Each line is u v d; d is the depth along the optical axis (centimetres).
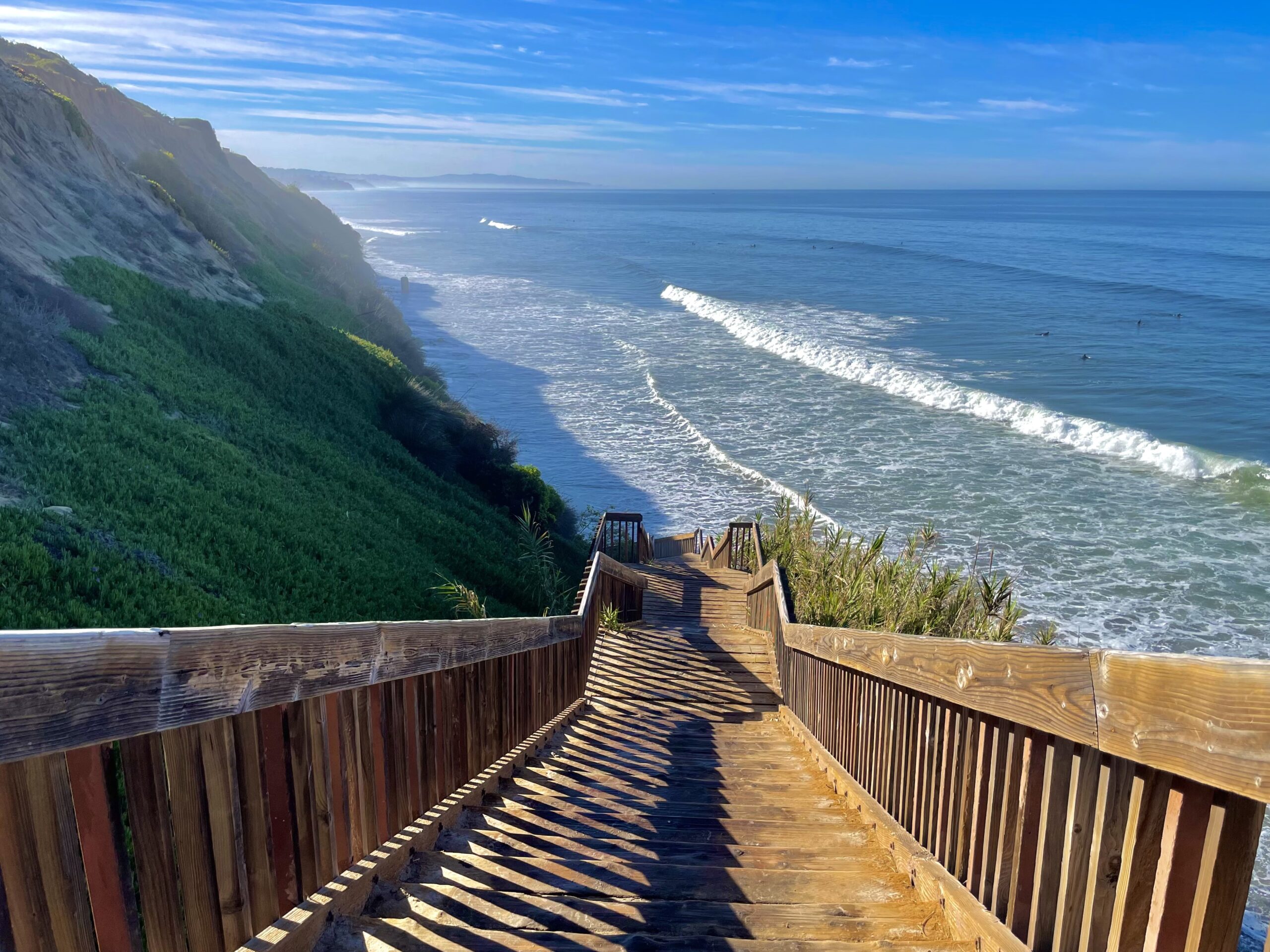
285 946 258
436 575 1384
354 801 328
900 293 7219
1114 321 5644
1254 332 5194
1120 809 208
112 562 854
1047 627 1088
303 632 259
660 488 2823
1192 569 2072
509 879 353
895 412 3597
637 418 3578
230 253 3219
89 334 1558
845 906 323
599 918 310
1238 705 148
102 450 1139
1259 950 867
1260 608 1878
